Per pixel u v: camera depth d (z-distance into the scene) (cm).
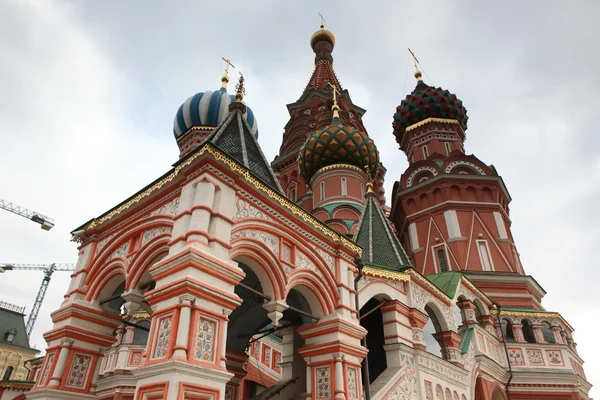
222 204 747
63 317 889
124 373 1566
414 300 1364
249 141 1034
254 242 796
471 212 2545
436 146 3100
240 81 1140
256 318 1169
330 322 921
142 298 802
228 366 1108
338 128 2438
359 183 2380
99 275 907
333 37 4631
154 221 825
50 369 832
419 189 2739
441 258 2478
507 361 1880
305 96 3681
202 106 2392
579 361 2134
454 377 1431
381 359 1428
